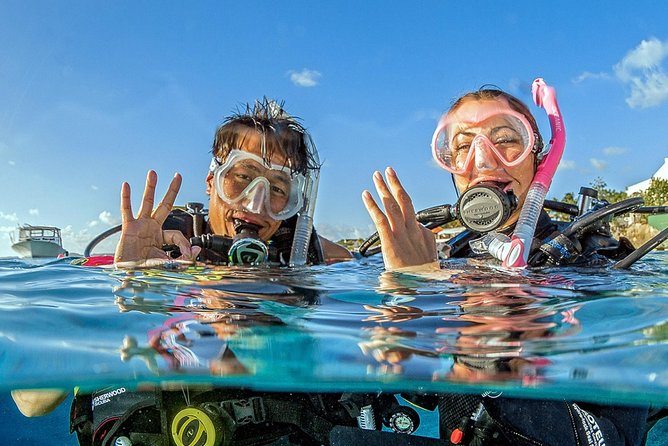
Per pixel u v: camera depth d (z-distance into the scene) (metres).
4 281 0.65
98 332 0.45
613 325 0.45
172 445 0.48
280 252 0.86
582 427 0.44
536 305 0.50
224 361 0.43
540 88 0.75
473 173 0.75
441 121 0.80
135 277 0.64
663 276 0.65
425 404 0.57
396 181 0.68
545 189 0.70
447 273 0.66
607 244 0.73
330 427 0.51
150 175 0.73
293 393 0.53
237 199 0.80
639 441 0.48
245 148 0.82
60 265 0.81
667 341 0.42
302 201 0.84
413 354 0.42
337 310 0.50
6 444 0.85
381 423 0.55
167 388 0.49
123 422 0.49
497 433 0.46
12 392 0.53
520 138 0.73
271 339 0.44
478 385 0.45
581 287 0.56
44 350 0.43
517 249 0.67
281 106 0.89
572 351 0.41
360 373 0.43
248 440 0.50
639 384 0.40
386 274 0.66
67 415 0.89
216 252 0.78
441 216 0.76
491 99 0.76
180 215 0.90
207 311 0.49
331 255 1.02
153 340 0.44
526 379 0.42
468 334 0.44
